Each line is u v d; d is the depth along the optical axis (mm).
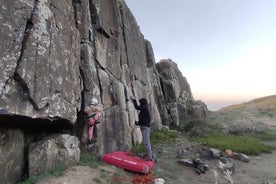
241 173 9500
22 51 5969
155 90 22406
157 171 8562
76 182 5930
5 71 5484
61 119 7301
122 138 10828
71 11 8945
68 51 8016
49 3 7316
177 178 8258
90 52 9719
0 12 5605
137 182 7129
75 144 7414
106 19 11805
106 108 10070
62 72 7430
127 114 12094
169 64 27875
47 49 6797
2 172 5633
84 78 9117
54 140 6863
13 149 6066
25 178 6188
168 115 23453
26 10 6254
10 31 5750
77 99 8266
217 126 21750
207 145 13477
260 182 8516
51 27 7160
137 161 7973
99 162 8031
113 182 6691
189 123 20969
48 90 6605
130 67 14781
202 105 30703
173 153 11500
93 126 8773
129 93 13156
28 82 5934
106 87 10484
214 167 9695
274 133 19844
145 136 8766
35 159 6344
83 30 9680
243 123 21953
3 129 5824
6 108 5379
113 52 12328
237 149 12711
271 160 11648
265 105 55531
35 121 6527
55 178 5938
